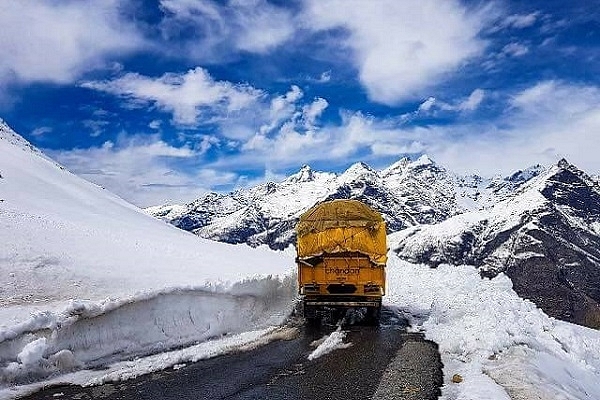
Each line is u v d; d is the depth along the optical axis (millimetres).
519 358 9258
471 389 7723
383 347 10898
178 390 7906
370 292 13688
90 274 14586
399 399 7527
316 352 10406
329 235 13977
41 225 20625
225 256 23391
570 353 10812
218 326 12141
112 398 7512
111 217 30641
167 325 11031
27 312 10414
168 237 27344
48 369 8484
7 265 14016
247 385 8195
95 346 9523
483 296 15672
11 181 31688
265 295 14703
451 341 10906
